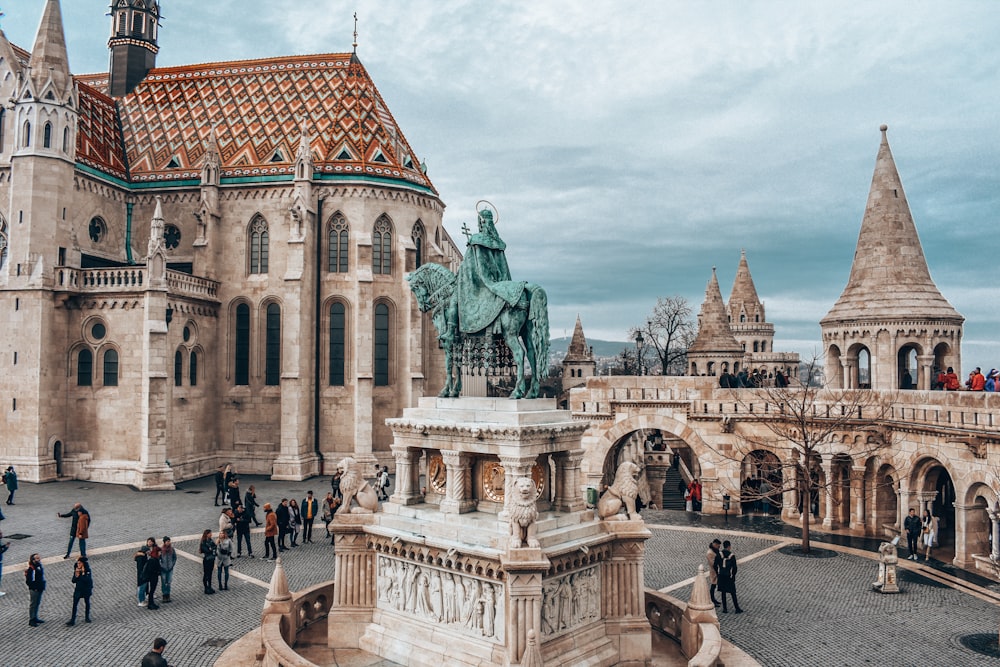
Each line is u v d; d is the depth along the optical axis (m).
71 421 48.03
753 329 97.94
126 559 29.67
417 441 18.47
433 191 59.97
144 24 66.44
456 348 19.52
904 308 39.81
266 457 53.84
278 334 55.12
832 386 43.56
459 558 16.30
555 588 16.52
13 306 46.47
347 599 18.81
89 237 53.09
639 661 17.73
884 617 23.75
